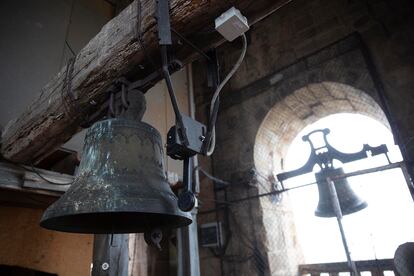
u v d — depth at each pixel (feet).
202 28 3.84
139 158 4.28
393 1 13.44
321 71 14.58
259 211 15.31
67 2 12.50
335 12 15.17
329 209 12.41
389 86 12.48
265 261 14.35
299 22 16.51
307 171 13.50
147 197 3.72
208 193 17.54
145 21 4.07
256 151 16.48
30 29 10.66
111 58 4.63
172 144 3.74
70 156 9.52
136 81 4.72
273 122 16.80
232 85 18.63
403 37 12.74
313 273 15.20
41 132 6.48
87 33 12.78
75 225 4.85
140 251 19.47
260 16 3.72
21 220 13.10
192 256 11.78
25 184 7.97
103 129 4.40
